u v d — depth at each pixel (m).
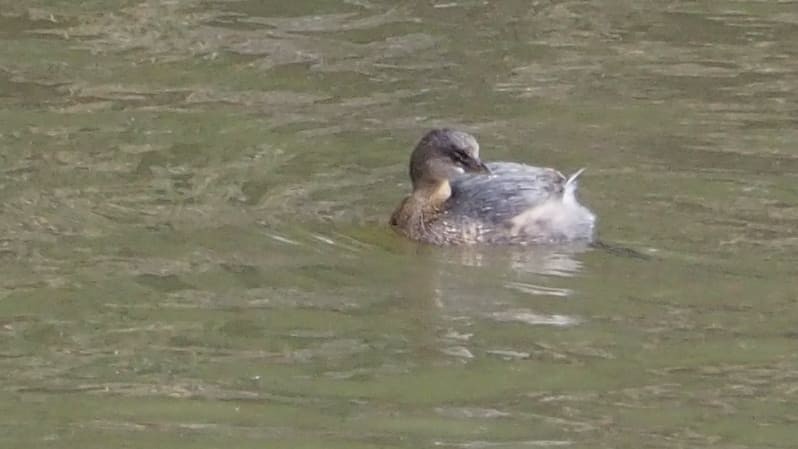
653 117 17.80
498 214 14.83
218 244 14.60
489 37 20.88
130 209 15.37
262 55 20.16
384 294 13.66
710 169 16.17
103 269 14.06
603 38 20.81
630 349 12.64
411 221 14.96
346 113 18.14
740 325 12.96
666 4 22.22
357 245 14.66
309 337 12.88
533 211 14.85
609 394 11.99
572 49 20.38
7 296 13.52
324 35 20.98
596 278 13.91
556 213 14.86
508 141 17.12
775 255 14.17
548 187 15.04
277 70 19.61
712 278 13.78
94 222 15.05
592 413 11.72
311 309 13.35
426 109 18.27
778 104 18.17
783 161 16.34
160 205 15.47
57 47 20.41
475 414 11.70
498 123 17.72
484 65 19.80
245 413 11.69
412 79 19.31
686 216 15.03
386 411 11.73
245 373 12.28
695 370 12.30
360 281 13.92
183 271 14.05
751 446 11.24
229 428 11.46
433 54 20.25
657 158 16.52
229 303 13.46
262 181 16.12
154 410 11.72
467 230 14.75
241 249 14.51
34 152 16.83
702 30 21.11
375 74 19.50
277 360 12.49
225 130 17.55
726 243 14.45
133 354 12.56
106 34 20.94
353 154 16.88
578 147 16.91
